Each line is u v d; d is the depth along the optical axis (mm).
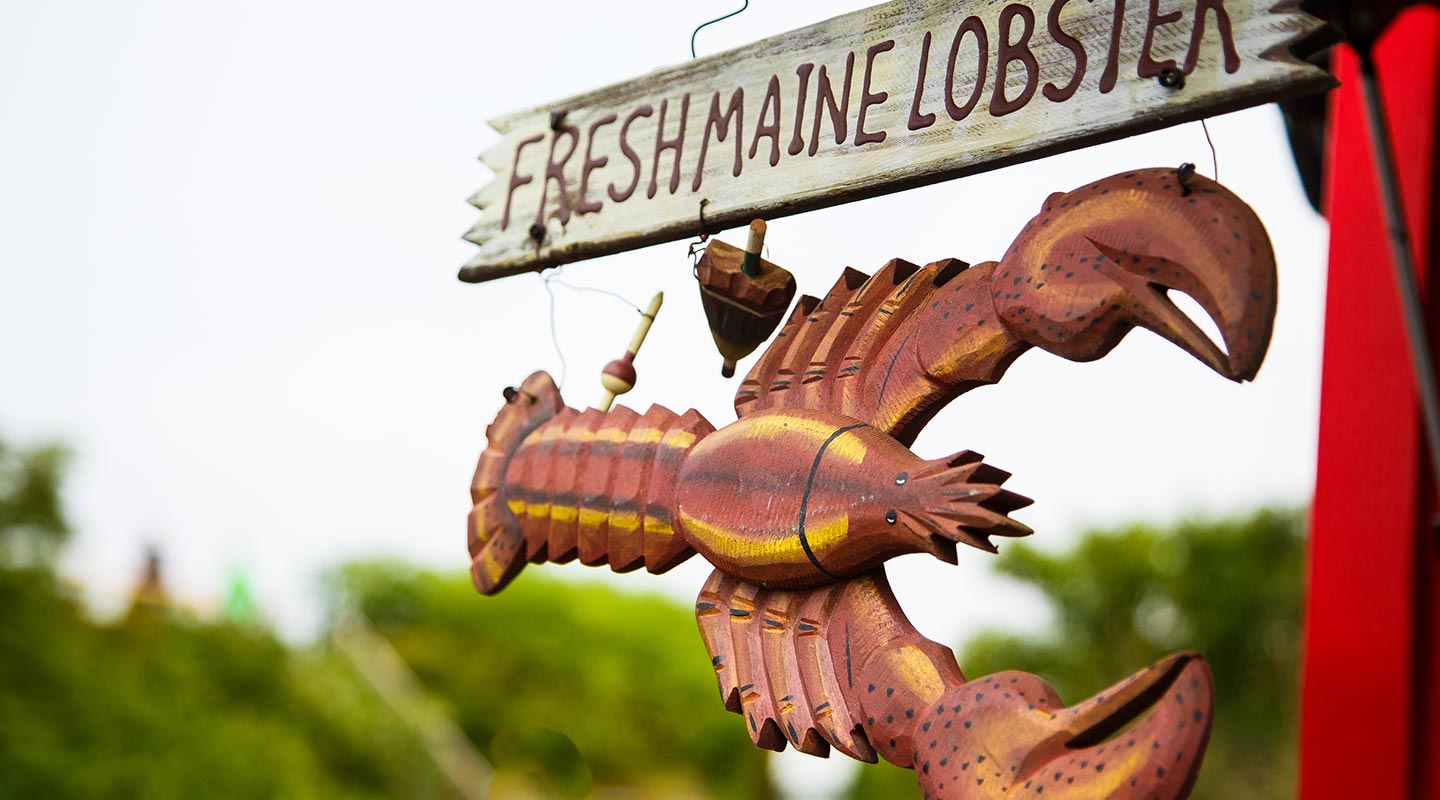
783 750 1446
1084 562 10922
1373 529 2367
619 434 1688
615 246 1738
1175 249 1209
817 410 1464
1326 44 1231
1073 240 1287
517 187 1894
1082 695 10445
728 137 1645
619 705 16672
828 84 1559
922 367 1400
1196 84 1269
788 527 1420
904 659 1323
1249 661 10094
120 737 8609
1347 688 2359
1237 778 9594
